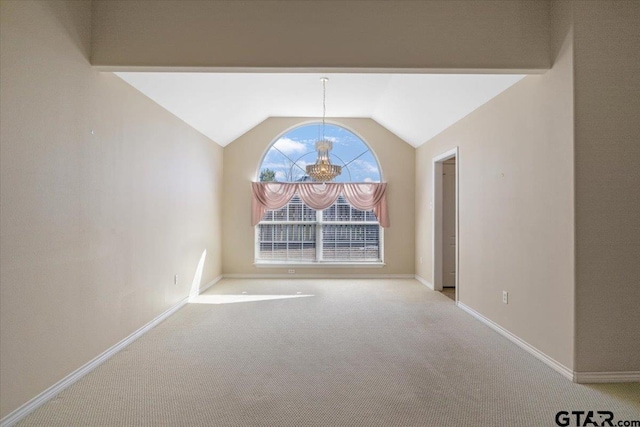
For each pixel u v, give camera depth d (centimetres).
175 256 484
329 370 302
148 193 405
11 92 221
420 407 245
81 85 288
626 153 279
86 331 294
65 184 269
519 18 308
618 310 278
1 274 214
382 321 440
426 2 310
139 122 384
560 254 296
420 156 704
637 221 278
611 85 279
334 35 309
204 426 222
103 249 318
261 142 730
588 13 279
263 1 309
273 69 311
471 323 432
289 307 504
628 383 277
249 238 730
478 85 408
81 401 250
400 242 735
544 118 317
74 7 279
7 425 219
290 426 223
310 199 731
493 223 412
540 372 297
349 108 669
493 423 227
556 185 301
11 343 222
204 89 460
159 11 304
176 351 342
